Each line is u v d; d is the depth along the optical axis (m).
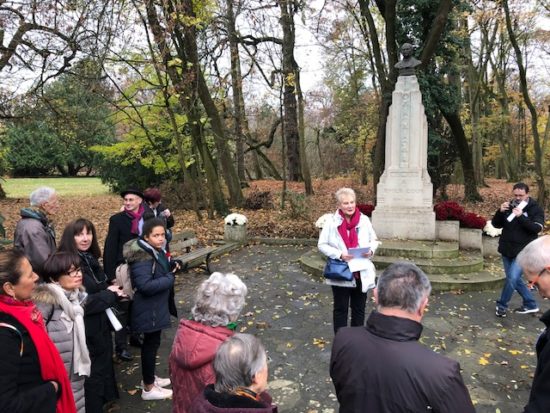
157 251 3.81
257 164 29.64
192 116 12.76
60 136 15.53
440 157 14.57
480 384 4.11
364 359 1.87
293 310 6.05
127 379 4.25
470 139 21.97
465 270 7.32
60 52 10.51
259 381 1.92
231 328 2.50
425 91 12.43
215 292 2.48
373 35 12.29
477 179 21.70
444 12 11.02
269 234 10.95
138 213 5.03
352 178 23.38
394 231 8.62
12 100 13.61
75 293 3.08
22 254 2.39
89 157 39.28
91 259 3.80
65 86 14.98
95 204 18.75
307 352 4.79
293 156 24.53
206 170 12.95
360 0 12.40
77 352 2.95
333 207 14.80
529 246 2.31
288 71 14.12
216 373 1.90
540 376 1.94
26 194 24.25
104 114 15.73
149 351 3.81
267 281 7.39
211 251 8.21
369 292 6.75
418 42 12.79
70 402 2.52
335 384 1.99
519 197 5.54
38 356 2.32
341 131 22.89
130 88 13.01
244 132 19.94
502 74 20.80
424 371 1.76
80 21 9.17
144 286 3.60
